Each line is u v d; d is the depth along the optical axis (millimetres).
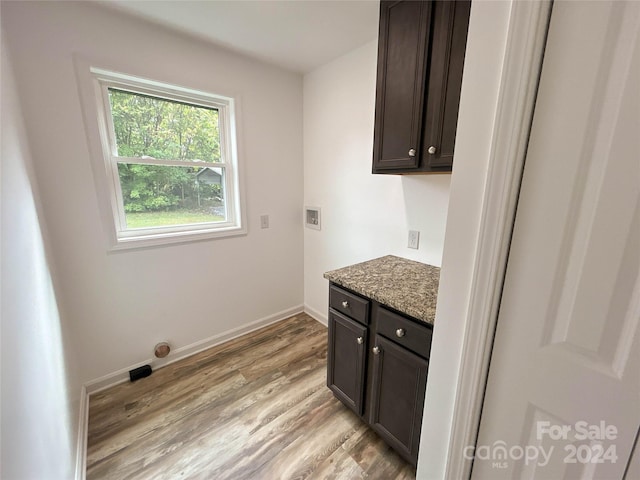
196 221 2080
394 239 1860
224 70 1941
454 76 1102
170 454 1339
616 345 548
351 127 2027
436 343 849
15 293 750
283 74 2254
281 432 1466
